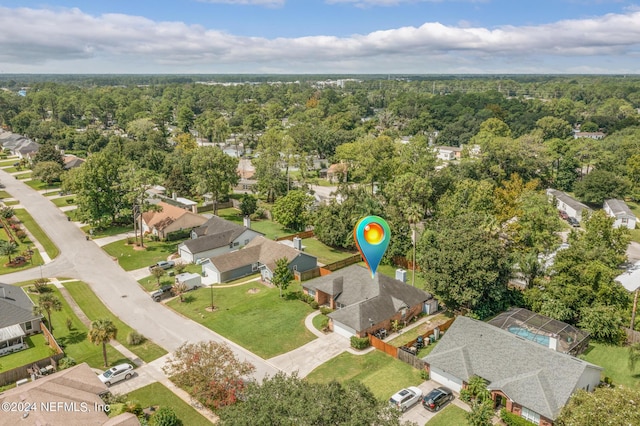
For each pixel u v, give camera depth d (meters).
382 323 53.94
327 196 121.12
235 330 54.56
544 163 121.75
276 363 47.75
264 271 69.25
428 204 97.75
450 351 45.25
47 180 122.12
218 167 100.44
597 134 194.38
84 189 86.56
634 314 53.28
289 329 54.84
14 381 44.34
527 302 58.56
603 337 52.66
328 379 45.00
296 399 29.14
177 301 62.28
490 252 55.94
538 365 41.25
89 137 169.25
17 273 70.56
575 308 54.88
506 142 118.88
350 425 26.58
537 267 61.06
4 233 87.81
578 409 33.19
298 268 70.88
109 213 88.88
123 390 42.69
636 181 120.62
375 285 58.44
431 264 58.84
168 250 81.19
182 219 88.75
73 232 89.69
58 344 50.38
